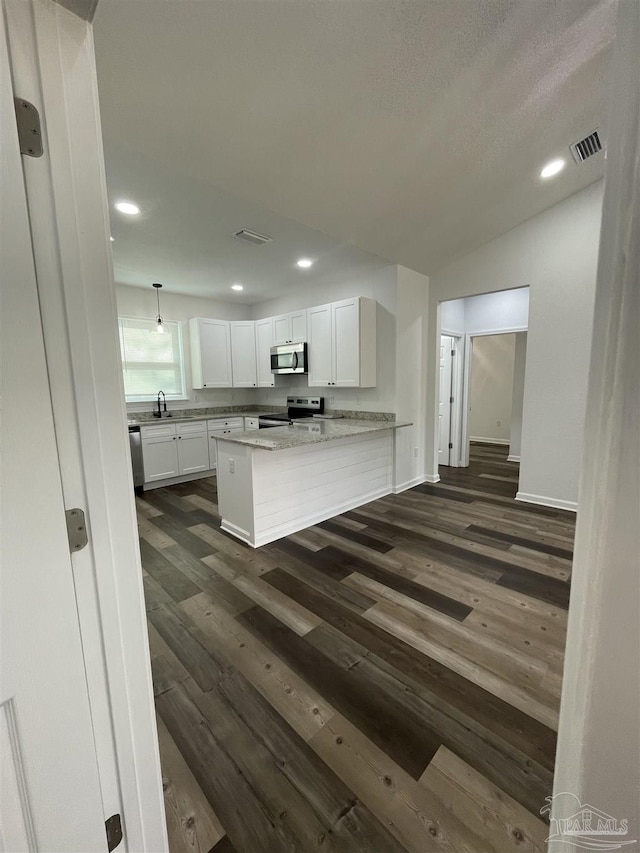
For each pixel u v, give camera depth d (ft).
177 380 18.06
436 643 6.10
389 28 5.28
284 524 10.44
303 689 5.20
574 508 12.09
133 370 16.66
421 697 5.05
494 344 24.82
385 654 5.86
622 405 1.72
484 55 5.90
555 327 11.82
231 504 10.46
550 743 4.41
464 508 12.51
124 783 2.72
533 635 6.28
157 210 8.93
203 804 3.79
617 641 1.83
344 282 15.10
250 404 20.94
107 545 2.46
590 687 1.94
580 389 11.58
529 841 3.45
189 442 16.24
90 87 2.19
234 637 6.27
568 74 6.45
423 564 8.71
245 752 4.32
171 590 7.70
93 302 2.27
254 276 14.67
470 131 7.44
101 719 2.55
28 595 2.10
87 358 2.27
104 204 2.30
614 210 1.72
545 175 9.48
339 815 3.68
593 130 7.97
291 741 4.44
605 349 1.78
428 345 15.10
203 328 17.48
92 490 2.35
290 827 3.59
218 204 8.70
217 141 6.70
